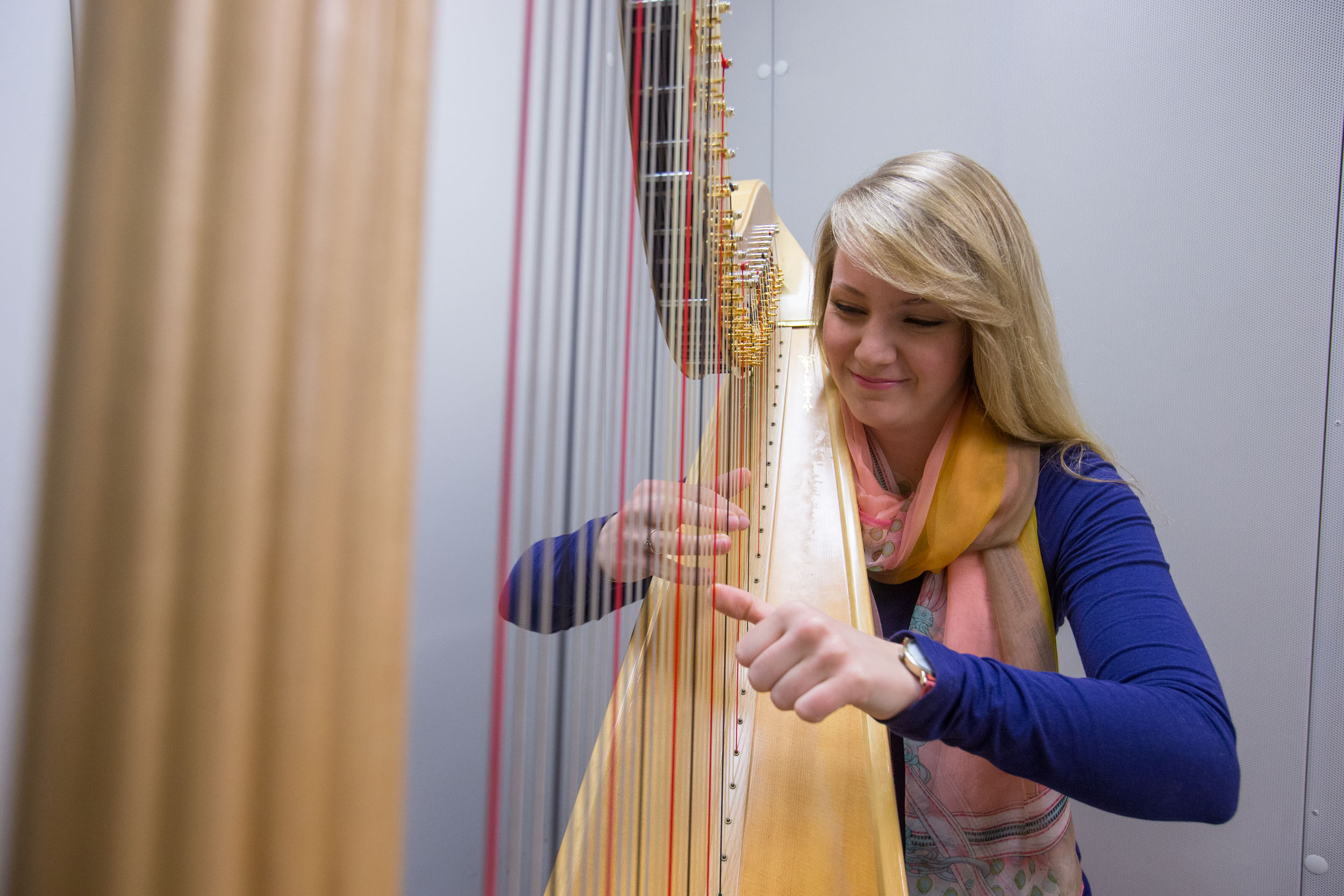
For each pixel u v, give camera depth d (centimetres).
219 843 10
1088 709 61
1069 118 194
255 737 10
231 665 10
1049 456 92
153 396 9
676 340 59
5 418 60
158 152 9
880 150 209
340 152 11
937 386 90
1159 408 188
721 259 77
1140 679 70
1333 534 175
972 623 91
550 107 25
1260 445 180
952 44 203
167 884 10
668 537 56
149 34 9
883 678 56
